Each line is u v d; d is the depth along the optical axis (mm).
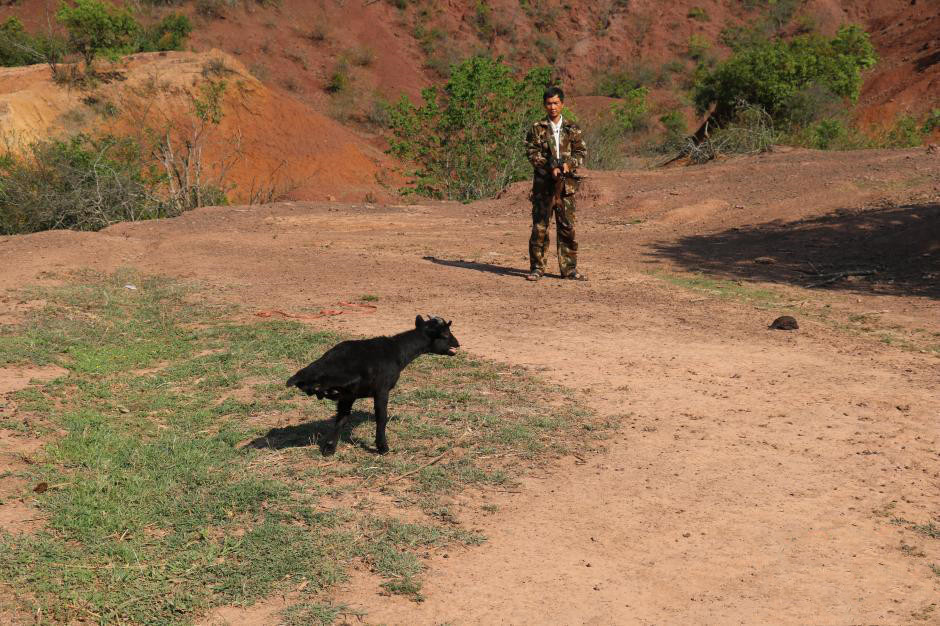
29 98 39094
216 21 64438
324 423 7109
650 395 8023
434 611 4344
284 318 11156
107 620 4195
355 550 4957
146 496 5598
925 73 58594
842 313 11664
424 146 31391
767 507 5656
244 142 43938
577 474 6172
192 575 4645
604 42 89312
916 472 6254
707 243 17719
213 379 8359
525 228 20391
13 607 4254
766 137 31719
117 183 24312
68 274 14203
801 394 8062
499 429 7008
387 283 13688
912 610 4414
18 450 6301
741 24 94562
